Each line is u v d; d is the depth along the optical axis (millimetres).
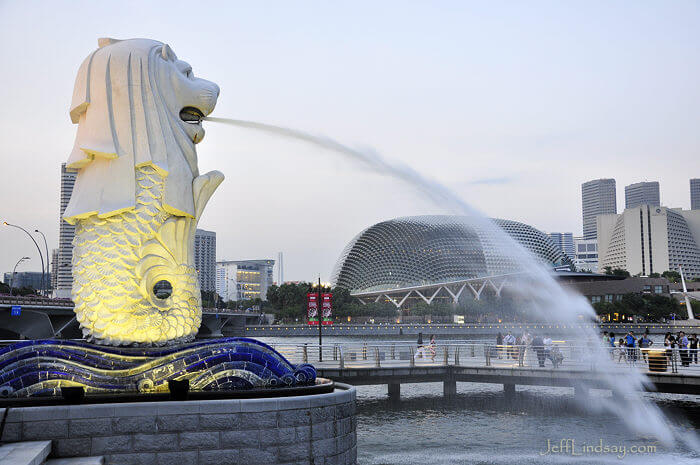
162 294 11773
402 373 25469
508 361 28156
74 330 60000
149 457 9617
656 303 113438
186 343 11461
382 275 142500
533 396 26656
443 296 138500
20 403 9727
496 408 24188
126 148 11336
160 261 11445
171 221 11562
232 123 12992
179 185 11617
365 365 26516
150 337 11156
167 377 10719
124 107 11445
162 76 11875
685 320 108438
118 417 9617
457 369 26312
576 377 23672
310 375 11875
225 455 9898
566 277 130750
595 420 21719
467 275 132000
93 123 11336
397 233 144250
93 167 11383
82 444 9453
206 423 9891
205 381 10867
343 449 10906
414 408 24375
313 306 47375
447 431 19969
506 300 119250
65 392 9828
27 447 8836
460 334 97875
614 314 106875
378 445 17922
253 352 11367
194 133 12328
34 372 10211
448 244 136250
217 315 88062
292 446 10266
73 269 11336
